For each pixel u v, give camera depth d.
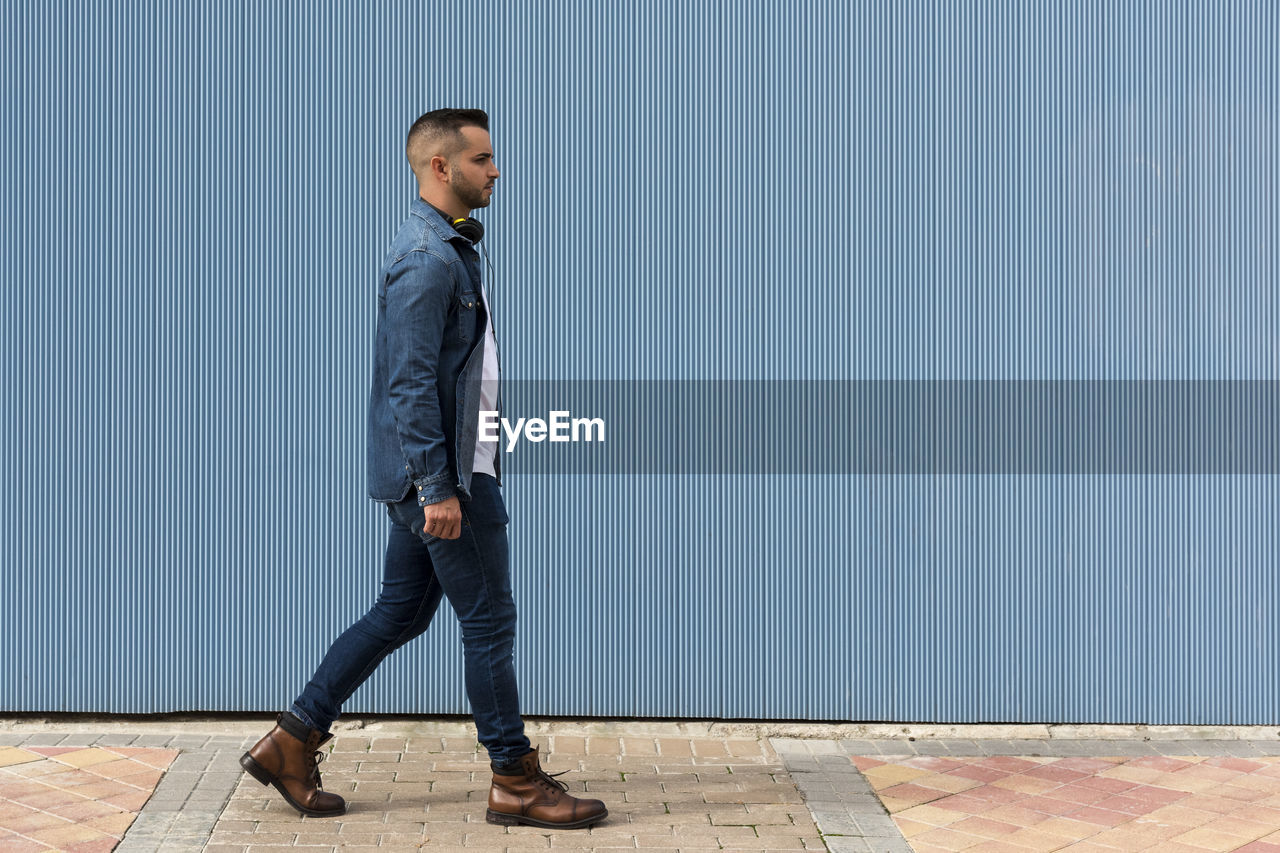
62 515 3.87
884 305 3.92
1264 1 3.92
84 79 3.83
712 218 3.90
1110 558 3.93
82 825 2.94
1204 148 3.92
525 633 3.92
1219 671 3.93
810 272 3.91
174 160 3.85
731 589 3.94
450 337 2.94
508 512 3.91
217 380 3.88
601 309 3.90
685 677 3.94
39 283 3.84
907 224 3.91
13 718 3.88
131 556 3.88
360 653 3.07
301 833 2.92
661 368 3.91
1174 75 3.92
